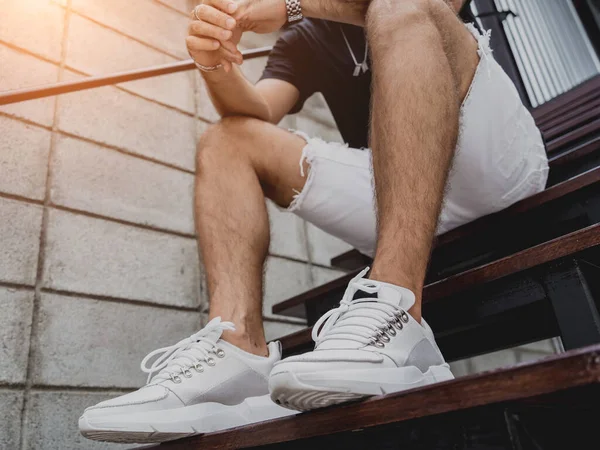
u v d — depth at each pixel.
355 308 0.64
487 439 0.47
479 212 1.11
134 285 1.63
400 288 0.65
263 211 0.98
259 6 0.97
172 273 1.74
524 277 0.82
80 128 1.69
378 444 0.54
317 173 1.07
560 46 2.32
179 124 1.98
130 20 1.99
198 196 1.00
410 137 0.70
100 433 0.71
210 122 2.09
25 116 1.58
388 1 0.82
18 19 1.68
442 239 1.16
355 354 0.58
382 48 0.77
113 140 1.76
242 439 0.67
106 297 1.56
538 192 1.05
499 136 1.00
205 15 0.96
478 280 0.86
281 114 1.40
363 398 0.57
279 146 1.06
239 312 0.87
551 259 0.77
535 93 2.20
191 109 2.04
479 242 1.14
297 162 1.07
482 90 0.94
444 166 0.71
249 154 1.04
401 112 0.71
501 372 0.46
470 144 0.95
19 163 1.52
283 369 0.56
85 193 1.63
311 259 2.23
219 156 1.03
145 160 1.82
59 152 1.62
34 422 1.31
